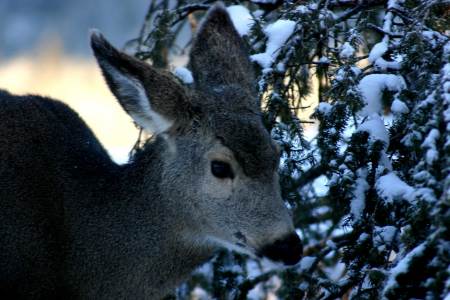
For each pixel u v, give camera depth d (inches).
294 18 445.1
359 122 442.0
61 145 439.2
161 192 418.3
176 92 407.5
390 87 395.9
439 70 379.6
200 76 430.6
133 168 427.8
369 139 388.2
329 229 533.3
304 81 461.4
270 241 392.5
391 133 397.1
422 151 347.3
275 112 435.8
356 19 458.3
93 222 427.2
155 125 408.8
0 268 422.9
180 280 427.2
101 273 426.6
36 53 1624.0
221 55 435.8
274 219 393.4
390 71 408.5
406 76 402.6
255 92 425.7
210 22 446.0
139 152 430.9
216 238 409.7
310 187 533.0
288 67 442.0
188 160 408.2
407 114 384.2
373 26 424.5
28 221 421.1
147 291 426.6
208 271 517.3
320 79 444.1
